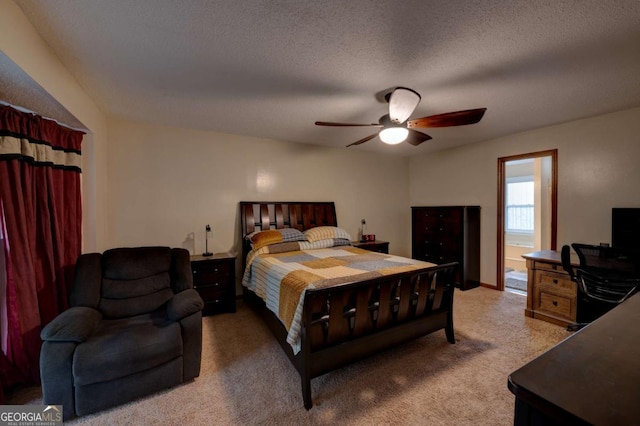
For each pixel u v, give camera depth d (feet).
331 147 15.30
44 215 6.80
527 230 20.77
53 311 6.94
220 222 12.28
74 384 5.21
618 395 1.89
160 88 7.73
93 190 8.79
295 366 6.23
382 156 17.25
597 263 7.79
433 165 16.79
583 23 5.03
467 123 7.79
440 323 8.12
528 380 2.08
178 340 6.15
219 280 10.82
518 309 10.92
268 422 5.25
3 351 5.95
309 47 5.81
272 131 12.09
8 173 5.96
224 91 7.95
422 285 7.52
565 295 9.26
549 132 11.53
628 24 5.04
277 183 13.65
